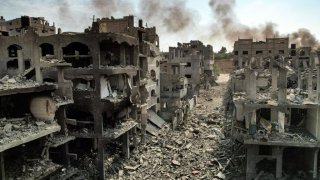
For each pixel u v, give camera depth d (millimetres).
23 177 19359
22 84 19922
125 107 33594
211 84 94875
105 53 33531
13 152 21203
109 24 43469
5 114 20859
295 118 31375
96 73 28484
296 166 30062
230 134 39719
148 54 45500
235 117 32812
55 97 25375
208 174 30141
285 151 31562
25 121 20469
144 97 41062
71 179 26766
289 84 44438
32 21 61562
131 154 34969
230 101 54031
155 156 35219
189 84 75188
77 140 33500
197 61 74250
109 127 31625
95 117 29172
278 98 28062
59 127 20906
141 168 32062
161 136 42406
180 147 37969
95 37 27844
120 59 33562
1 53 28984
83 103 29328
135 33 40094
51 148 28172
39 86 19484
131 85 34438
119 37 30172
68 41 28422
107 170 30641
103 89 29812
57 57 28859
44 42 29016
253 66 54406
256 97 31641
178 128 46344
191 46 94938
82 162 30703
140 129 38562
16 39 28266
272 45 81750
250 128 27109
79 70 28781
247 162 27547
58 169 21766
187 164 32750
